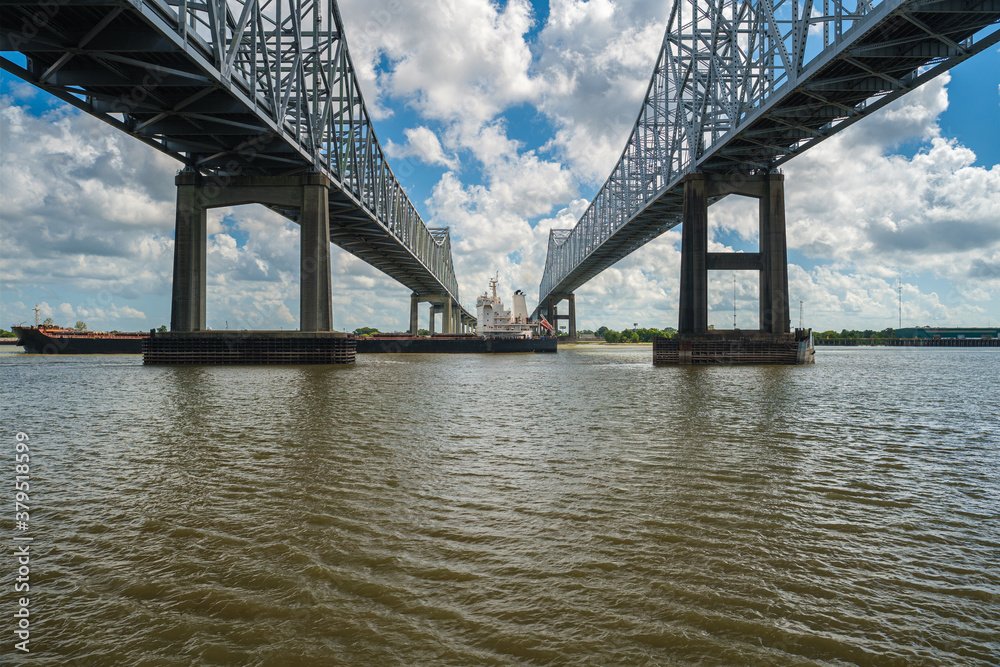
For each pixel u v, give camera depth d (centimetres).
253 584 780
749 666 605
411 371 5253
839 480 1327
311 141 5684
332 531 969
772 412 2458
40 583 784
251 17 4409
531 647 636
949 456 1608
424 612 709
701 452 1609
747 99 5059
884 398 3045
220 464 1438
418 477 1315
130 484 1256
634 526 1000
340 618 695
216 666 603
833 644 648
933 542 951
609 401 2856
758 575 815
